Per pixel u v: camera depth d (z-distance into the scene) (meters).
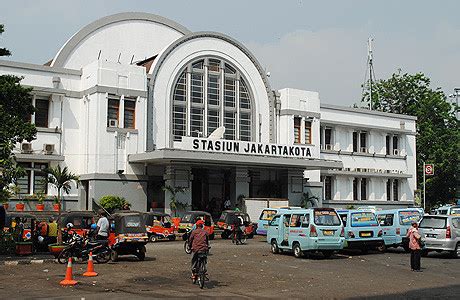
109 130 35.75
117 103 36.53
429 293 14.41
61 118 36.38
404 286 15.64
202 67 41.09
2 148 21.09
